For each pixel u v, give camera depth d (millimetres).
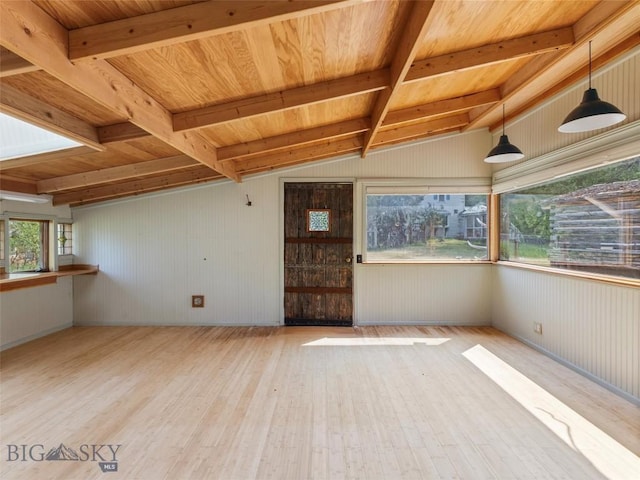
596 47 2650
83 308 4992
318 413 2508
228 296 4938
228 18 1462
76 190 4590
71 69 1549
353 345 4031
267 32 1744
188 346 4023
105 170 3695
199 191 4914
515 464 1950
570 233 3340
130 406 2617
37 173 3697
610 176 2867
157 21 1481
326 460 1994
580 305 3154
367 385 2965
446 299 4859
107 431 2287
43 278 4410
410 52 1942
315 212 4914
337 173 4863
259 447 2115
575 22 2426
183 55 1828
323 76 2377
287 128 3385
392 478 1848
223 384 2996
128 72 1939
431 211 4891
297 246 4934
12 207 4121
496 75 3271
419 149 4820
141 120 2137
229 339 4285
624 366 2695
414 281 4871
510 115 4215
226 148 3641
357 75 2457
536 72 2951
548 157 3543
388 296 4887
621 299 2727
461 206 4875
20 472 1897
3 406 2623
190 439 2197
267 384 2994
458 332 4527
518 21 2295
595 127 2281
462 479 1837
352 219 4902
